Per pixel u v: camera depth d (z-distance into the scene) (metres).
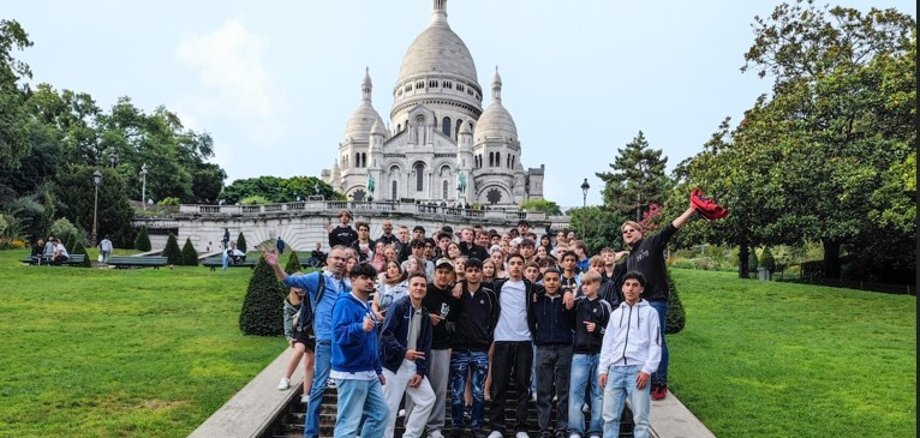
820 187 24.88
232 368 13.22
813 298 23.02
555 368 9.73
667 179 55.59
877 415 11.12
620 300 10.41
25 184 58.41
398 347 8.72
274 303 16.52
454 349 9.62
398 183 104.75
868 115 26.14
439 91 115.94
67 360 13.60
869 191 23.69
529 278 10.38
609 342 8.94
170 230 57.66
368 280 8.09
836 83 26.44
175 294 22.75
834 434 10.32
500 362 9.63
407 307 8.90
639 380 8.59
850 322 19.06
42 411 10.62
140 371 12.88
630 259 10.48
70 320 17.83
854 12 30.39
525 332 9.73
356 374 7.97
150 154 76.25
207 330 17.02
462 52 120.81
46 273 27.61
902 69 24.05
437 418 9.53
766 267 34.84
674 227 10.12
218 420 9.88
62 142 67.19
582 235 49.81
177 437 9.72
